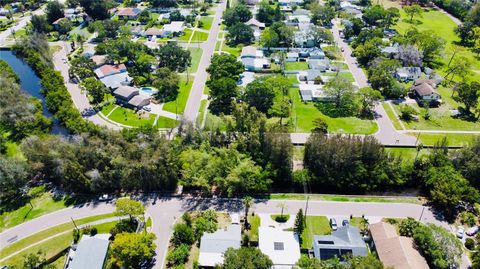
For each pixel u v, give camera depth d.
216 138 120.44
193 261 88.31
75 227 98.12
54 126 140.38
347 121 142.00
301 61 190.00
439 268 83.19
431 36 189.25
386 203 106.12
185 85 166.38
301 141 129.62
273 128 119.94
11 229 98.62
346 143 110.00
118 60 180.12
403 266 81.75
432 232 88.06
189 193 109.38
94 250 86.19
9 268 84.12
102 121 141.50
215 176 107.75
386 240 88.81
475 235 95.31
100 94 153.12
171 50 177.75
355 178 110.25
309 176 111.81
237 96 152.00
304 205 105.06
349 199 107.44
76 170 105.38
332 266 80.75
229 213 102.12
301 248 90.62
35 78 178.38
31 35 198.62
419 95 154.75
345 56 194.88
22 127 130.38
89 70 167.50
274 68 181.88
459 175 107.44
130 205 93.62
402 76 170.38
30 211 103.75
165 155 109.25
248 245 91.88
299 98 157.50
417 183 113.31
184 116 130.38
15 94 142.88
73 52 199.25
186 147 116.75
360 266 76.31
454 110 149.62
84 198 107.56
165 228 97.38
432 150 118.00
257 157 113.88
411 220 94.31
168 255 87.94
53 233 96.75
